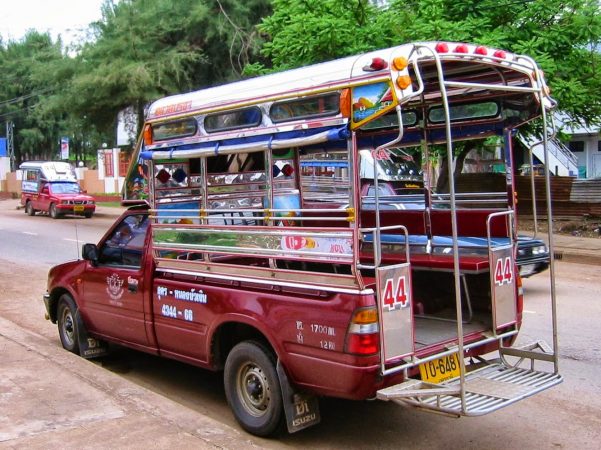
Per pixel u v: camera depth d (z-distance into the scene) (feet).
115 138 142.31
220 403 19.71
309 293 14.87
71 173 106.11
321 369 14.49
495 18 49.44
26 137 188.55
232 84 17.28
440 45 14.06
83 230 78.18
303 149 18.93
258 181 18.81
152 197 19.03
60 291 24.06
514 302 17.63
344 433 16.81
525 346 17.19
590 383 20.45
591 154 106.22
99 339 22.58
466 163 28.04
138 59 87.25
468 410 13.55
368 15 48.57
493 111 18.86
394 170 28.91
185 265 18.08
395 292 14.19
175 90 86.99
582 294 34.47
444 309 18.67
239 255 16.49
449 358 15.74
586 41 48.96
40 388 18.16
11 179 172.76
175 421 15.97
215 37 87.92
